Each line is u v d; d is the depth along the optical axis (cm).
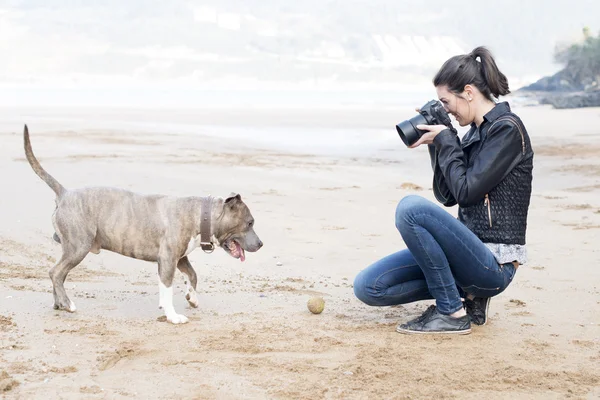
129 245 606
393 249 925
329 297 700
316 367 495
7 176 1373
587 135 2761
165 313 606
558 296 700
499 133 527
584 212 1211
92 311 621
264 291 716
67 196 606
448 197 584
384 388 459
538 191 1480
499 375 484
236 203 608
